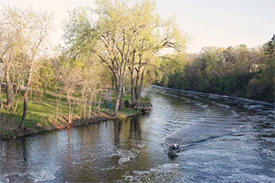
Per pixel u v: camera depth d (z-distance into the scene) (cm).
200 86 11806
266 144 2503
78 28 3856
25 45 2684
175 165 1942
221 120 3978
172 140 2714
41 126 2961
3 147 2278
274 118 4162
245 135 2902
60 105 4172
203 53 12756
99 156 2136
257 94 7838
